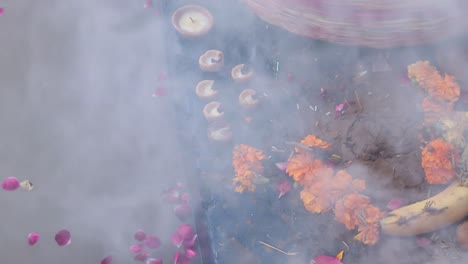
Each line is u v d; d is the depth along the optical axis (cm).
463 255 123
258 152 140
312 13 125
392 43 129
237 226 138
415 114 135
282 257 132
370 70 147
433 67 141
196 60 164
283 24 136
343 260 126
